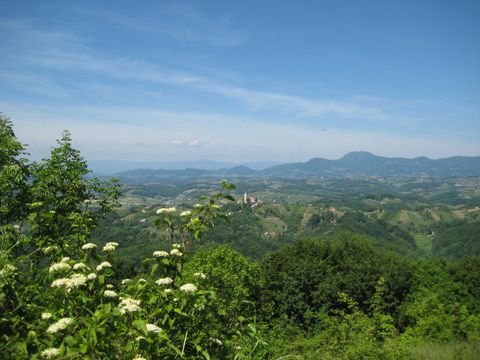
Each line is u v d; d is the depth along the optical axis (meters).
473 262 28.36
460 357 11.16
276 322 21.31
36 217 5.50
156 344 3.25
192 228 4.45
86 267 3.96
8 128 10.37
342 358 11.27
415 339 15.91
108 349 3.04
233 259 17.16
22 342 2.90
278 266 27.66
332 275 26.03
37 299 3.88
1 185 8.02
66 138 9.48
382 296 24.88
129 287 3.86
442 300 24.94
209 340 3.87
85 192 9.28
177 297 3.64
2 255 3.87
